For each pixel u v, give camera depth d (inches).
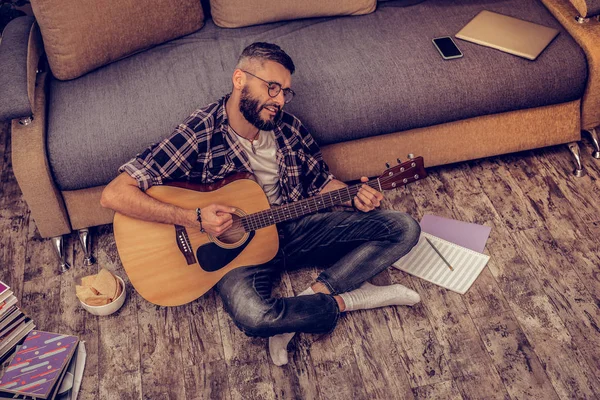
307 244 91.2
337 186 89.5
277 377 83.7
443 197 103.3
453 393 81.1
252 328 82.1
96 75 100.2
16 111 89.5
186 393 83.0
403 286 88.5
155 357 86.7
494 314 88.2
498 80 96.6
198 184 84.0
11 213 106.1
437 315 88.5
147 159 81.1
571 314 87.5
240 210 84.0
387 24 104.8
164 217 81.1
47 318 91.7
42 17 94.6
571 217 99.3
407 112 96.2
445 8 107.6
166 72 99.1
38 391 78.3
